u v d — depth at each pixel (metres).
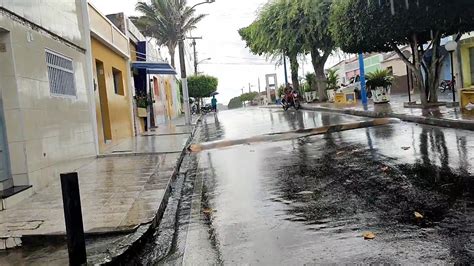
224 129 20.47
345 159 9.33
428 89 19.06
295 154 10.73
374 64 50.09
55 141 8.97
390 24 16.06
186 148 13.78
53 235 5.18
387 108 20.33
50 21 9.48
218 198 7.04
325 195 6.51
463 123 12.10
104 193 7.48
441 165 7.65
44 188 8.02
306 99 39.09
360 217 5.30
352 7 17.16
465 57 26.69
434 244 4.25
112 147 14.30
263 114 30.58
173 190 8.11
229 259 4.43
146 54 24.78
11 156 7.40
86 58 12.30
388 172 7.58
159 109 30.97
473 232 4.46
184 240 5.18
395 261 3.96
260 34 33.91
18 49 7.65
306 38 31.38
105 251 4.74
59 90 9.73
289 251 4.45
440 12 14.70
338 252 4.29
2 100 7.39
